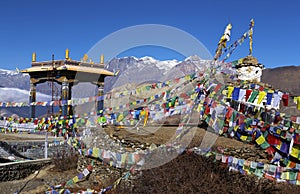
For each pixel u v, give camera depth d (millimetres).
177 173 9477
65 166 16516
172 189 8852
